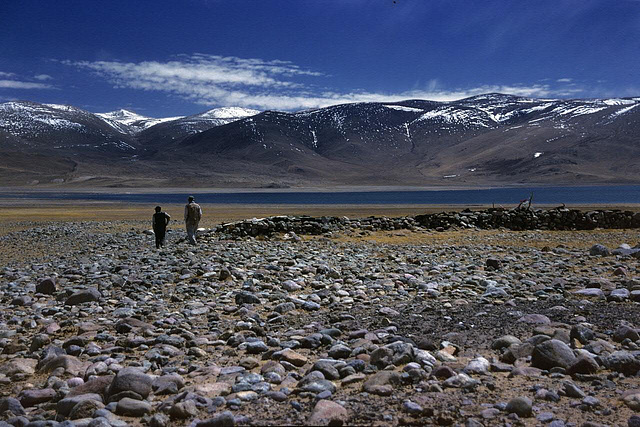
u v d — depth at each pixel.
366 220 34.66
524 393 6.19
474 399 6.00
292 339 8.84
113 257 22.77
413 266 17.86
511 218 35.59
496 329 9.19
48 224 53.41
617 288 12.97
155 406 6.19
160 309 11.90
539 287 13.14
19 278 17.45
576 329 8.34
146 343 8.99
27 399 6.45
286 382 6.78
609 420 5.39
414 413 5.59
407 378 6.54
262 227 30.61
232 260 19.53
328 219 32.97
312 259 19.95
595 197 169.50
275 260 19.30
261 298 12.84
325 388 6.36
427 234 31.73
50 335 9.84
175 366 7.71
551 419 5.42
